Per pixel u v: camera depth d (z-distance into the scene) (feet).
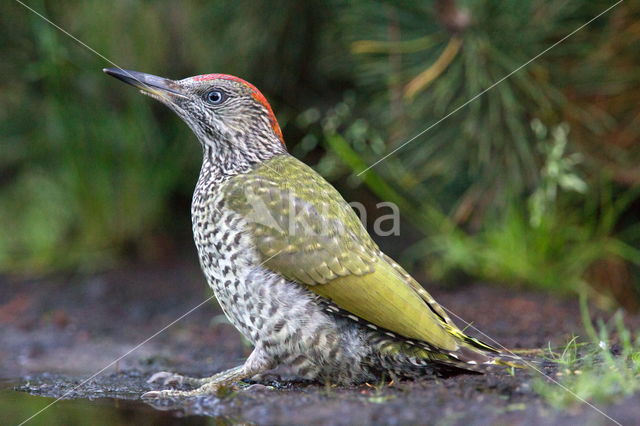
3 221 48.42
